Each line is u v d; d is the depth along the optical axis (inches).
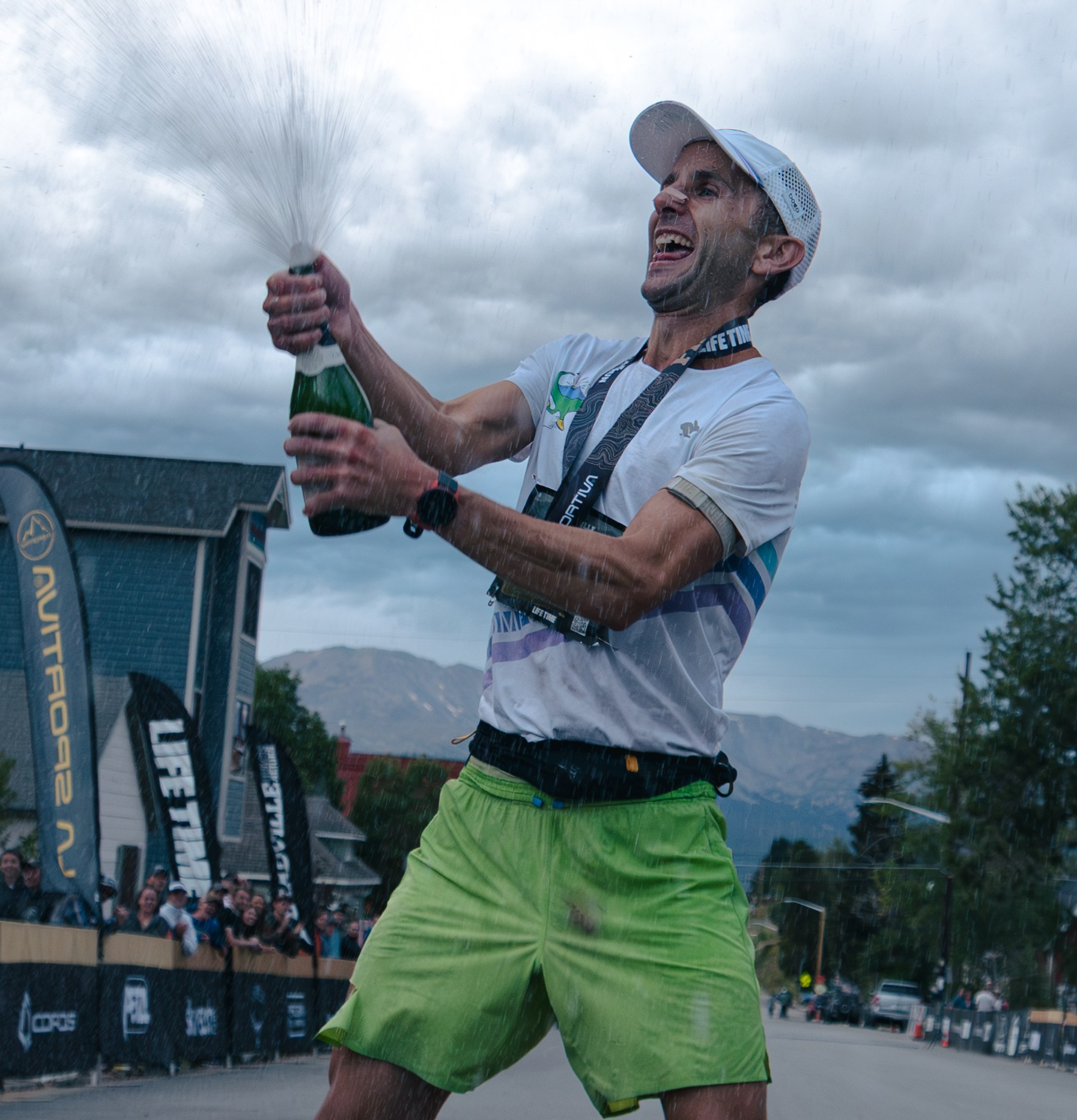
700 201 91.0
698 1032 80.4
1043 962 1638.8
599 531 88.0
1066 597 1638.8
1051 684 1621.6
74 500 928.9
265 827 569.9
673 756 85.4
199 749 474.0
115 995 310.3
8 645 920.9
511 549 74.3
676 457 86.8
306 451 70.7
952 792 1660.9
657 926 82.5
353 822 2178.9
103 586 922.1
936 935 1952.5
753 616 88.5
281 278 75.2
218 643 949.8
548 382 96.1
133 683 482.3
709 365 90.3
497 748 87.0
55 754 353.1
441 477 71.6
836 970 3061.0
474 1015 84.5
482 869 86.3
